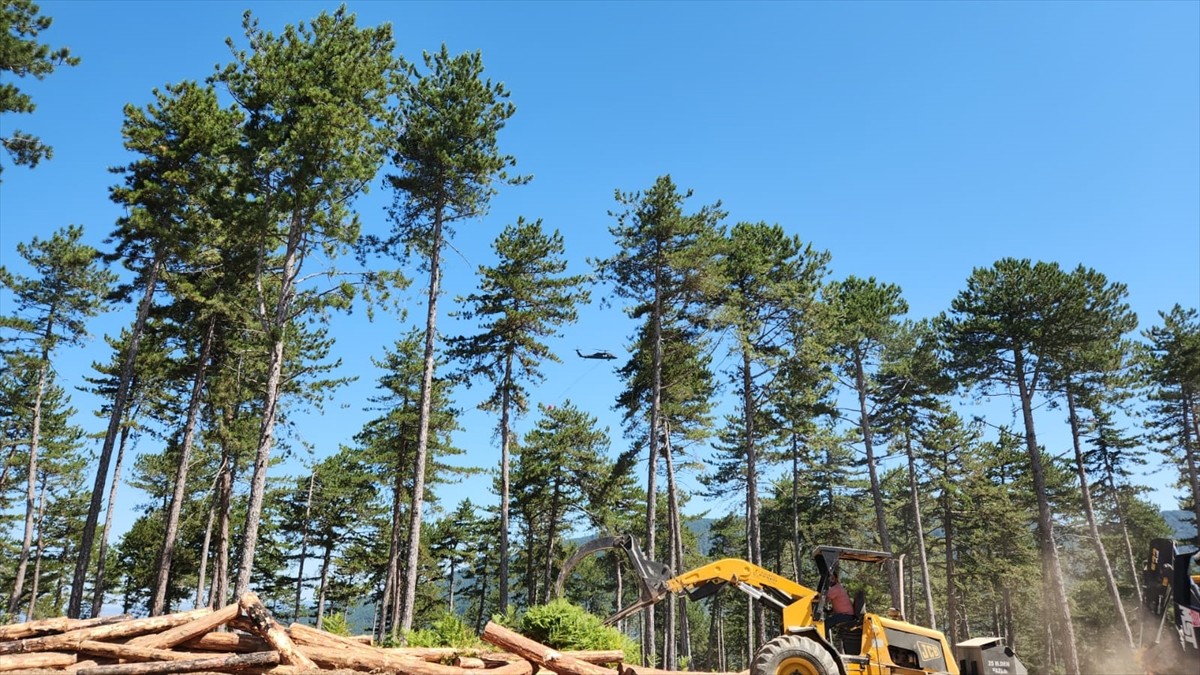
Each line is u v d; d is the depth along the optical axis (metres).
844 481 43.66
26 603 47.06
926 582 36.78
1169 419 39.84
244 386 28.08
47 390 38.62
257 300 23.34
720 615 49.47
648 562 12.05
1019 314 32.78
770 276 30.97
